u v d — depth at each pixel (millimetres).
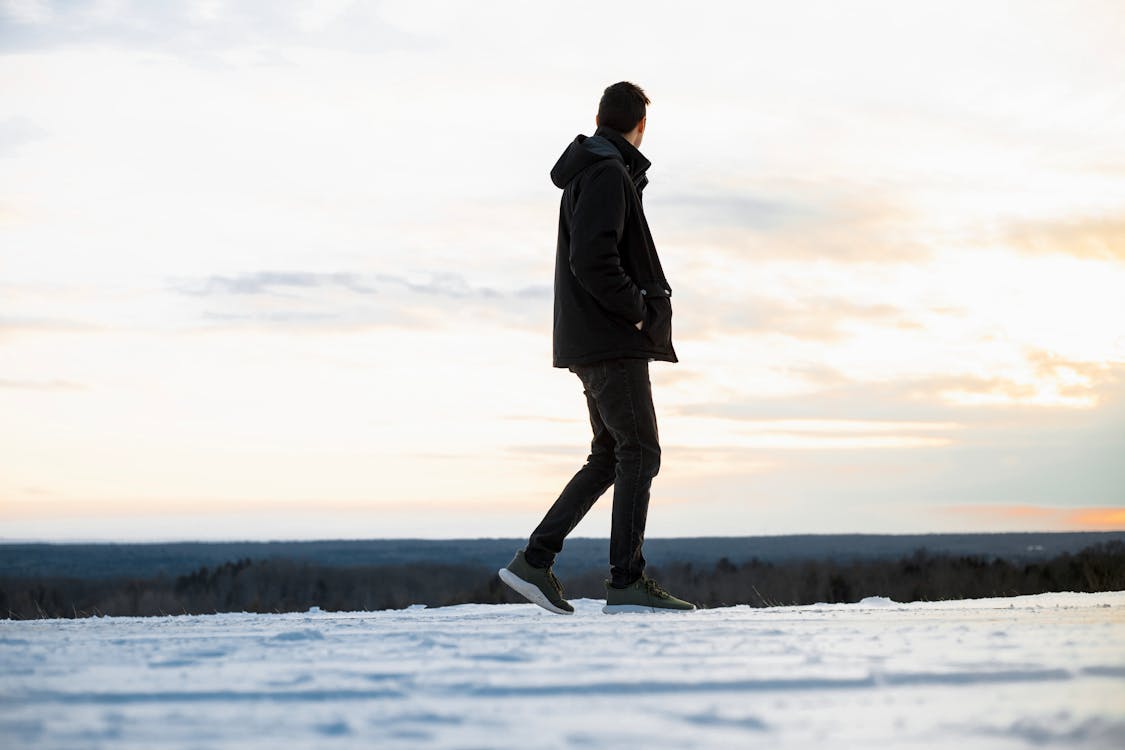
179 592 58219
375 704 1465
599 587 29031
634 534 4215
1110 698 1440
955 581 36062
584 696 1516
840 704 1420
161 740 1219
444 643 2311
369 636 2539
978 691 1525
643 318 4203
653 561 83312
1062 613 3252
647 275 4320
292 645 2324
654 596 4188
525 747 1147
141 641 2496
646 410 4270
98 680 1721
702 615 3580
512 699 1496
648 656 1966
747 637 2367
